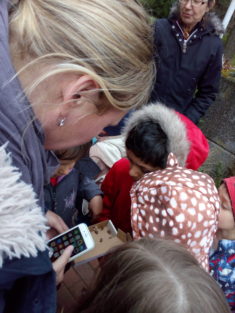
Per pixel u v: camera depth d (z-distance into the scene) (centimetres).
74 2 50
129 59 52
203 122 319
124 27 50
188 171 107
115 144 183
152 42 58
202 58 214
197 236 94
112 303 60
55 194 128
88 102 53
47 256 55
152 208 100
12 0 53
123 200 143
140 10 55
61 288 123
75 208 153
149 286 56
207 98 236
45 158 61
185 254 66
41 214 50
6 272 48
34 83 49
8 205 44
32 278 57
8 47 49
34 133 54
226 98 295
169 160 111
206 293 56
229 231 121
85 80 49
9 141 49
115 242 111
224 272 122
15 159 50
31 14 50
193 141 140
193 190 98
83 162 167
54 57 49
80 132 61
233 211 116
